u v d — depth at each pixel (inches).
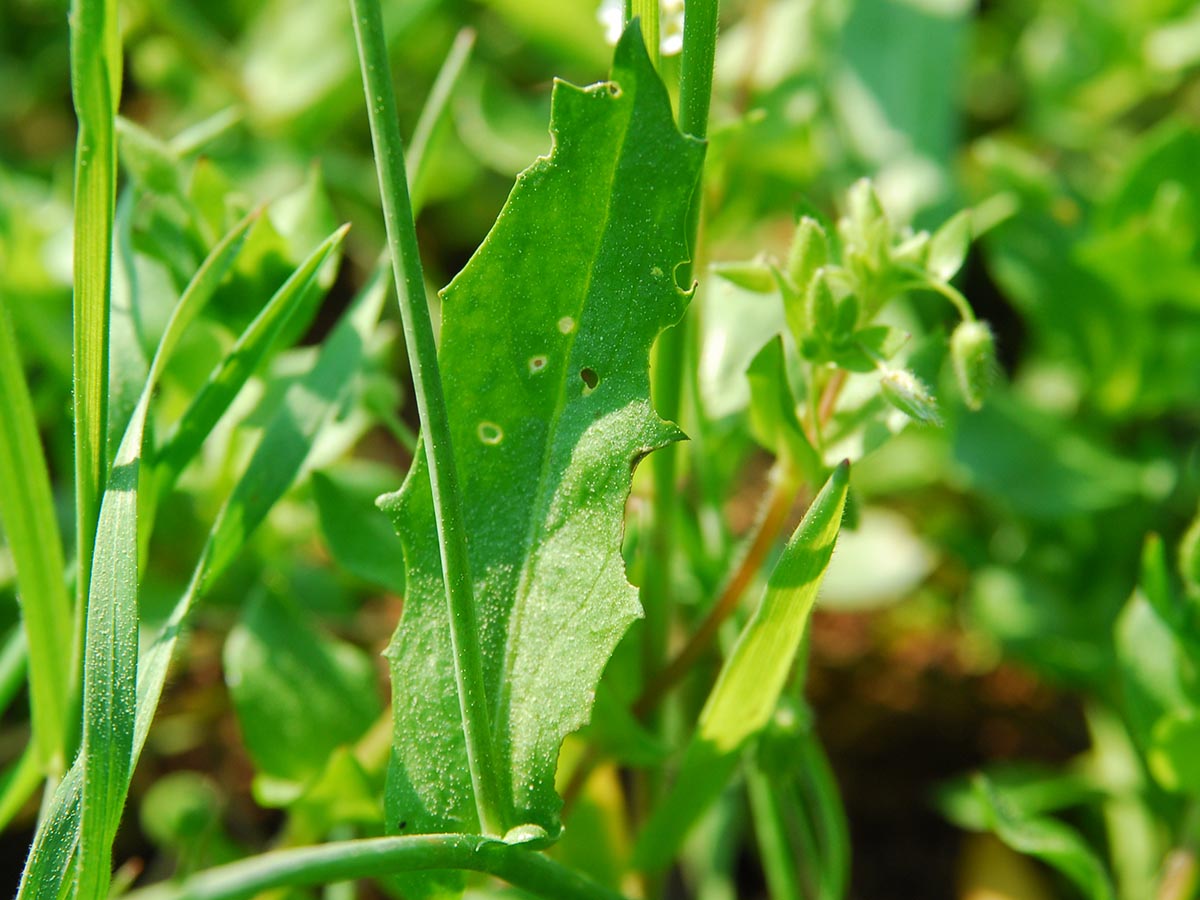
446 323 5.2
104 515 5.2
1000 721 8.3
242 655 6.4
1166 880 6.7
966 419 7.9
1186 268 7.7
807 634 5.9
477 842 5.1
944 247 5.8
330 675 6.5
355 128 10.7
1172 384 8.2
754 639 5.5
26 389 5.5
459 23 10.9
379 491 7.6
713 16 5.2
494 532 5.3
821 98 9.1
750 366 5.7
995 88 11.3
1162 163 7.9
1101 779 7.5
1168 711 6.5
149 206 6.3
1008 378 10.0
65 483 8.0
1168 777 6.5
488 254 5.2
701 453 6.7
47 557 5.7
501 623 5.2
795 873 6.8
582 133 5.1
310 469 6.4
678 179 5.2
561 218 5.2
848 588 7.8
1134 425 8.5
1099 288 7.9
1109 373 8.2
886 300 5.8
